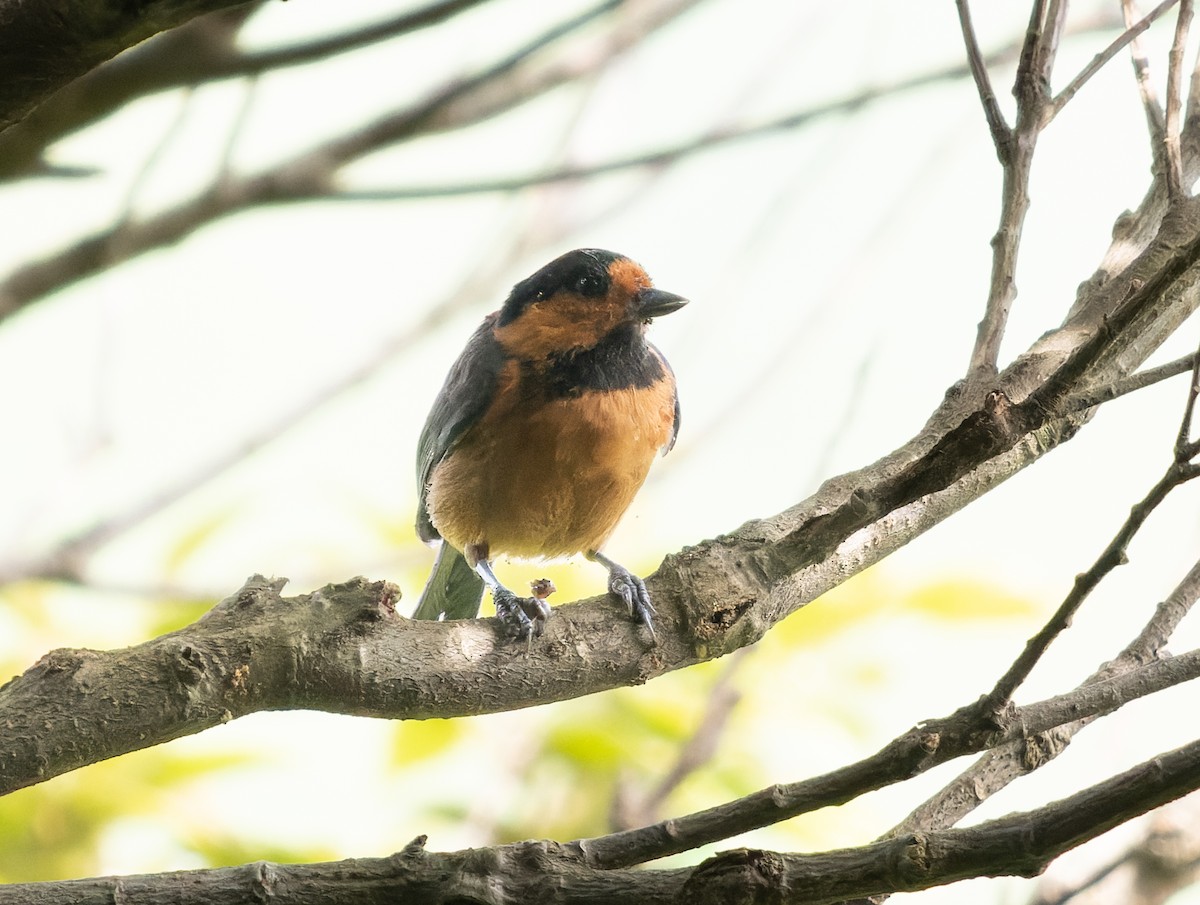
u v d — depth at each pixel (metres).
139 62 8.19
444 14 8.41
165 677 6.09
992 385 8.18
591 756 11.91
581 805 12.08
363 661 6.54
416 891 5.58
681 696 12.27
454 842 11.87
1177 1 9.14
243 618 6.46
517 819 12.04
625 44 12.25
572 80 11.93
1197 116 9.19
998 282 8.35
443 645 6.80
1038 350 8.28
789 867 5.14
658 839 5.57
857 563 8.05
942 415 8.26
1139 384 6.61
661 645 7.27
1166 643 6.73
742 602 7.35
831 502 7.94
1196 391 5.31
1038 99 8.30
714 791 11.73
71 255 10.62
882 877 5.05
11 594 13.07
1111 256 8.85
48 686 5.98
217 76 8.29
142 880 5.60
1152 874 9.01
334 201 10.87
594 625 7.20
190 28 8.21
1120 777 4.91
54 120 8.14
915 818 6.45
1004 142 8.34
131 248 10.64
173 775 11.41
